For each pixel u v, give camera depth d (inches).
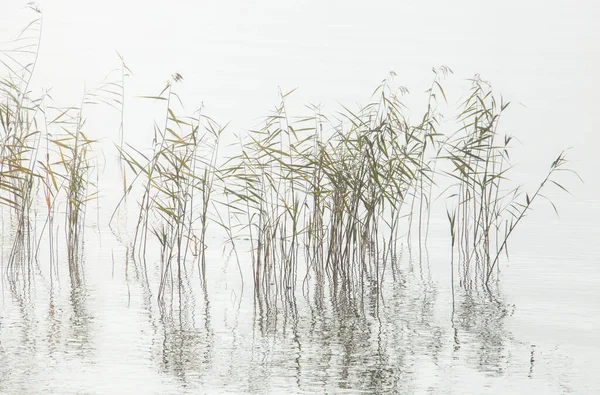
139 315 699.4
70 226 887.1
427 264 893.8
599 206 1181.1
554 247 959.6
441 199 1238.3
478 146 900.0
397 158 882.1
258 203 809.5
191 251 926.4
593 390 543.8
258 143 826.8
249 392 535.8
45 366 576.1
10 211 1103.0
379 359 602.5
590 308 732.0
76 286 781.9
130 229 1029.2
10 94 943.0
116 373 565.6
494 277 839.7
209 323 683.4
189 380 555.5
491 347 631.2
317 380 559.2
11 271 827.4
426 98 2218.3
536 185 1322.6
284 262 823.7
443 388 546.9
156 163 831.1
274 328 674.2
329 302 753.6
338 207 842.2
